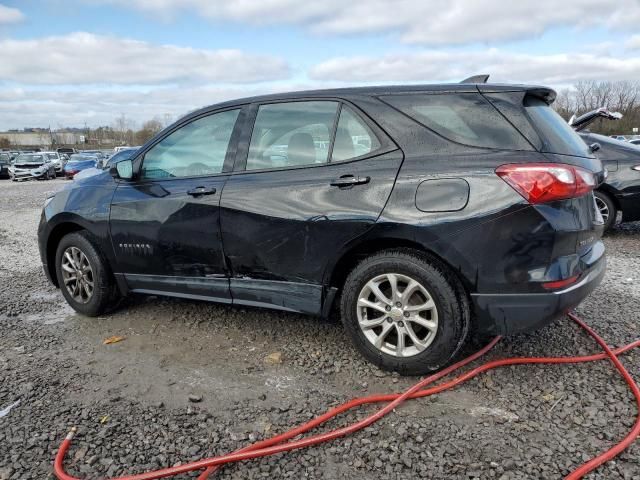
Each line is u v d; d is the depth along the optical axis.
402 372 3.19
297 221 3.32
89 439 2.64
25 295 5.21
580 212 2.91
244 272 3.60
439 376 3.13
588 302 4.51
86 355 3.67
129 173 4.05
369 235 3.10
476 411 2.83
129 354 3.67
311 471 2.38
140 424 2.77
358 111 3.29
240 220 3.51
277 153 3.54
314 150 3.41
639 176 6.94
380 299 3.17
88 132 112.12
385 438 2.61
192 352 3.67
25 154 34.47
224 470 2.40
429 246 2.95
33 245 8.34
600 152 7.18
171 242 3.85
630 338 3.71
